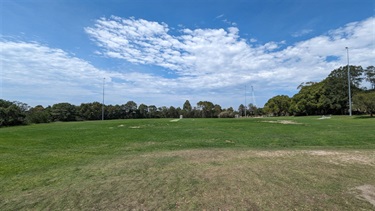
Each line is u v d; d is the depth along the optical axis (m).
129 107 84.00
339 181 5.77
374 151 9.94
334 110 60.09
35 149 11.57
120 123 33.97
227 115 81.62
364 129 18.86
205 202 4.55
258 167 7.26
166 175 6.59
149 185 5.71
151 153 10.30
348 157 8.70
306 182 5.69
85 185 5.79
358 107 39.91
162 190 5.32
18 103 45.22
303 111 65.44
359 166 7.31
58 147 12.20
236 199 4.66
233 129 21.48
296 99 69.50
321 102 58.09
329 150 10.35
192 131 20.28
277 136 15.88
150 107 86.81
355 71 53.84
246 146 12.17
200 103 87.62
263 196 4.79
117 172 7.02
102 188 5.54
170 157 9.22
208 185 5.59
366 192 4.98
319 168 7.07
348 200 4.53
